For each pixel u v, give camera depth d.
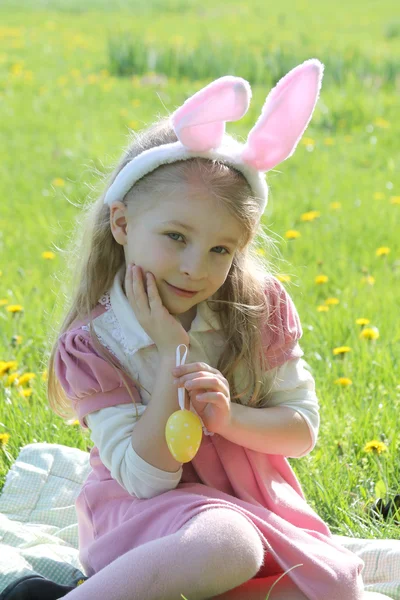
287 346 2.48
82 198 7.46
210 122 2.18
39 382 3.79
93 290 2.42
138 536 2.16
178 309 2.32
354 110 10.69
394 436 3.20
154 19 22.56
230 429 2.29
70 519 2.97
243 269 2.45
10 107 11.32
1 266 5.59
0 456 3.21
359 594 2.17
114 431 2.26
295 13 24.39
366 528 2.75
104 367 2.30
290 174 8.24
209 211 2.20
